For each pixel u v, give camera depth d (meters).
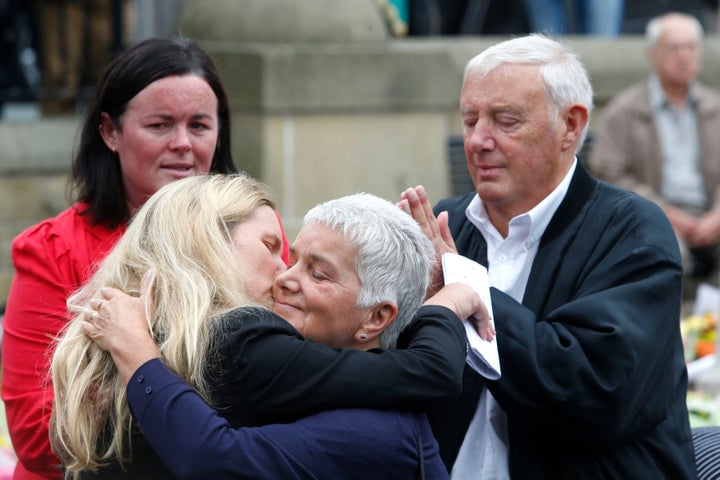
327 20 22.66
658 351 10.48
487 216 11.59
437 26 29.36
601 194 11.18
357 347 9.20
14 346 10.95
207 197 9.32
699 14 36.50
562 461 10.65
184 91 11.44
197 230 9.11
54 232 11.31
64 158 25.92
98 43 27.67
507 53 10.89
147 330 8.84
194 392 8.60
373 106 22.77
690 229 26.33
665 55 26.44
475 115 11.04
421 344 9.02
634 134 26.81
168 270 8.98
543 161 10.91
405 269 9.13
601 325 10.30
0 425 18.34
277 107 21.95
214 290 8.94
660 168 26.78
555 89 10.80
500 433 10.99
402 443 8.63
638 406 10.48
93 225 11.46
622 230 10.86
